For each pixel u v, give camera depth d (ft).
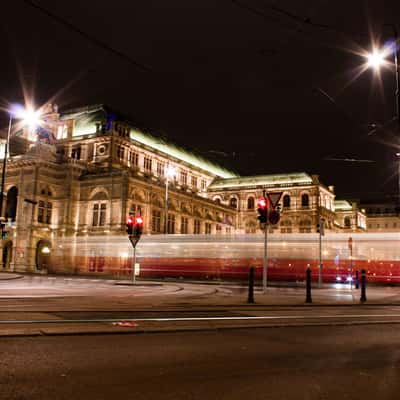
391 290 103.60
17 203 209.67
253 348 27.81
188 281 138.72
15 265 200.75
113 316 39.75
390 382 20.71
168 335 31.37
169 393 18.25
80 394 17.72
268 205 75.51
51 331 29.94
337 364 24.13
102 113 267.39
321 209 317.42
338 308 56.18
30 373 20.53
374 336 33.63
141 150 269.85
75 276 163.73
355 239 137.39
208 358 24.73
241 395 18.22
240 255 148.36
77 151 255.70
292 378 21.07
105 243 182.39
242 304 55.72
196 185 330.34
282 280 142.00
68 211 214.48
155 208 232.53
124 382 19.61
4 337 28.14
